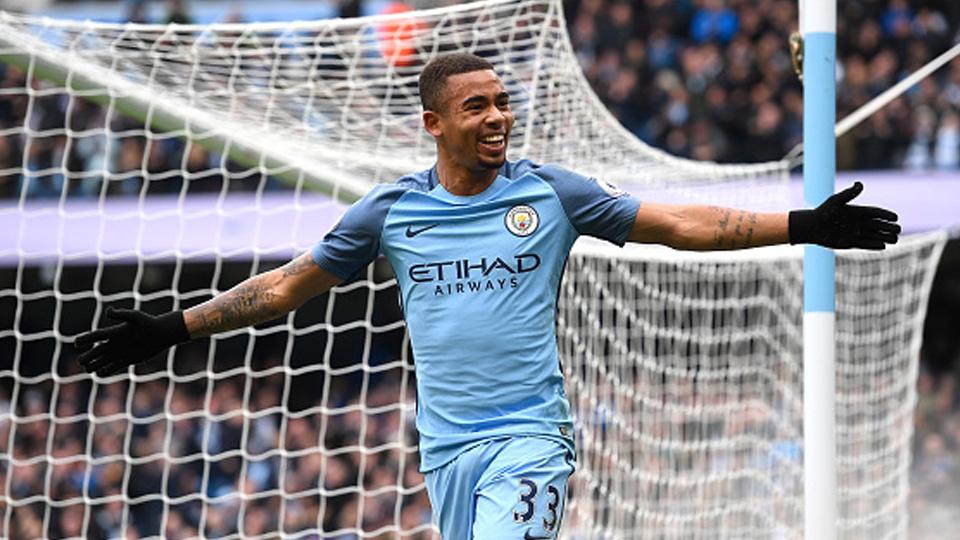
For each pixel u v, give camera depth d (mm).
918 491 52188
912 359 36219
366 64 32125
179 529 46219
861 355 39219
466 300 17625
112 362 18047
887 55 58531
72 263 52406
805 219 16938
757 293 41812
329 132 30281
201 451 48375
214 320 18125
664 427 36000
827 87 22766
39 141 51719
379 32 31734
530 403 17594
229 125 28078
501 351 17531
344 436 48094
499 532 17031
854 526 35531
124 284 57625
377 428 48875
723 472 36156
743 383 40844
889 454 37688
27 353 57312
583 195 17641
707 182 32562
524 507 17109
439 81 17609
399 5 57375
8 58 27094
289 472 47031
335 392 58219
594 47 59594
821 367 22719
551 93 29891
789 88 58500
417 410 18328
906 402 39156
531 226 17609
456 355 17625
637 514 32875
